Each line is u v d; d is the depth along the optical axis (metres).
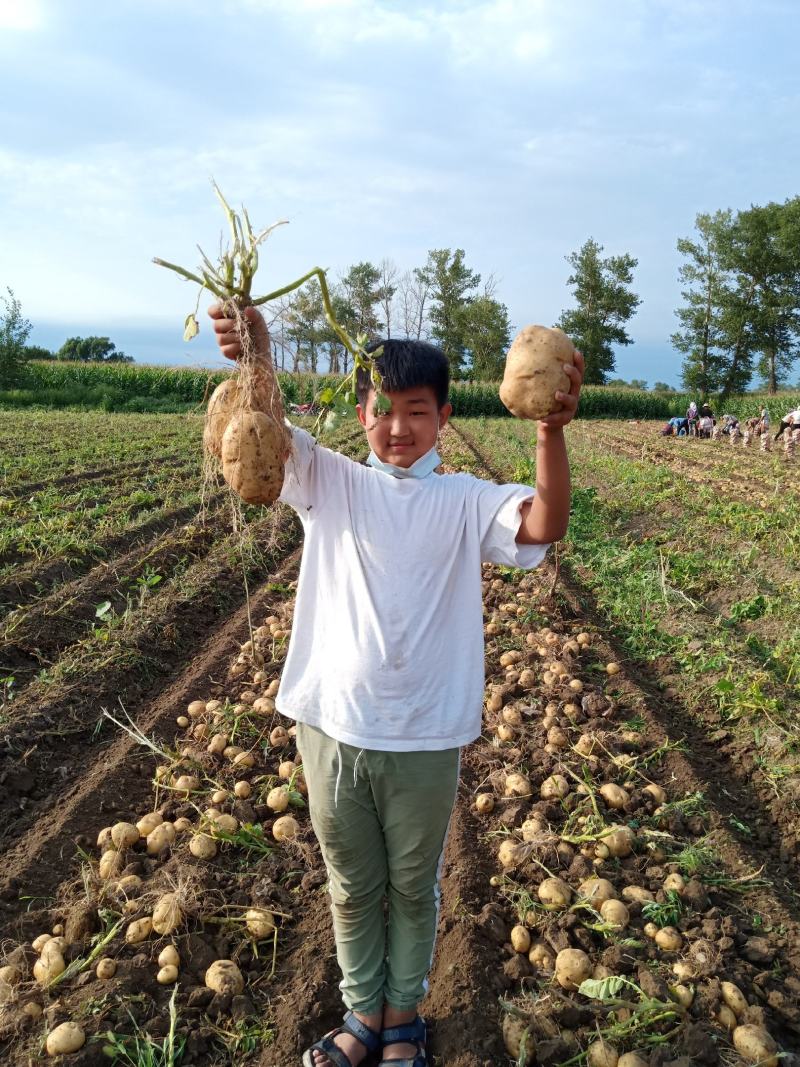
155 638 5.91
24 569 7.14
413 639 2.18
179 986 2.82
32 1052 2.47
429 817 2.26
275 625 6.25
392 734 2.17
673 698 5.47
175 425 21.66
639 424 39.34
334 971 2.89
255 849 3.57
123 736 4.67
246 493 2.19
